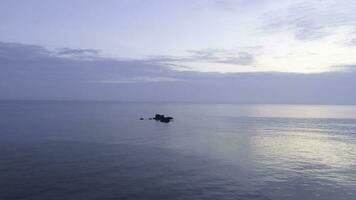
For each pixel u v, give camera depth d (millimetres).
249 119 183750
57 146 69562
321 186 44094
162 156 61875
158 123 137750
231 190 41688
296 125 144875
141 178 46094
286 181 46219
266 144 82000
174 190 41125
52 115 172875
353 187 43781
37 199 36781
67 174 46969
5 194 38156
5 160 54594
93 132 96062
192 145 76312
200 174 48969
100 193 39344
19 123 118688
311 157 64562
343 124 153750
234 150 71125
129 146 72562
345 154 68688
